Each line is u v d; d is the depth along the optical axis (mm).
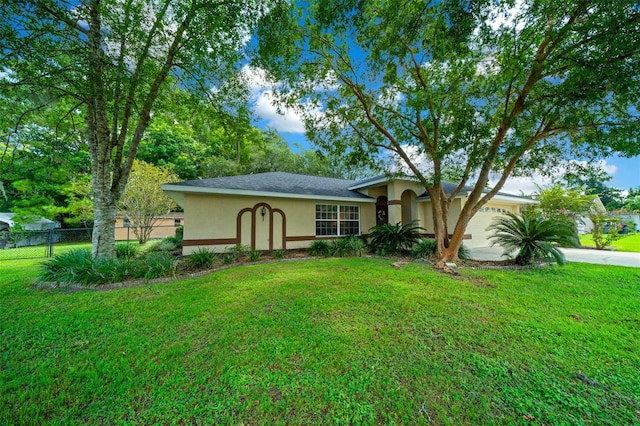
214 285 5504
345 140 8992
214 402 2201
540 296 4789
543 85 6461
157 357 2867
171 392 2324
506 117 6508
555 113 5844
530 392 2326
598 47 4785
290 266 7547
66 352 2986
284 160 27047
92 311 4137
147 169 15133
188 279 6109
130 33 5820
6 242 15445
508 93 6301
